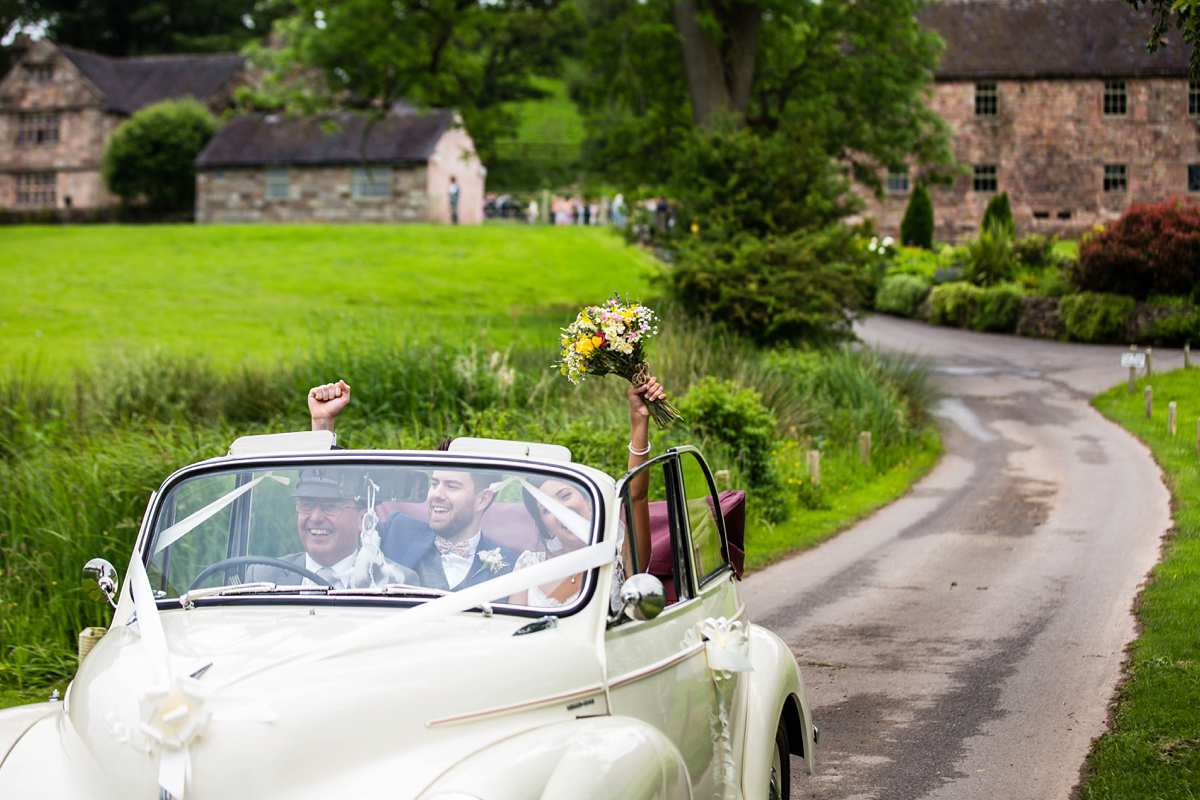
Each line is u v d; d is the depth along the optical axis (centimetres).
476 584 357
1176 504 1495
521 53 8106
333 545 376
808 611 977
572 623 343
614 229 3400
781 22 3341
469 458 382
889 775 575
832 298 2523
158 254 4406
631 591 340
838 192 2795
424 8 3459
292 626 334
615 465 1257
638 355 449
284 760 286
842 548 1298
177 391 1599
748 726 424
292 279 3853
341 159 5919
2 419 1412
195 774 286
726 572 473
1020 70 5750
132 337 2675
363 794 283
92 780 301
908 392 2275
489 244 4788
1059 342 3647
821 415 1933
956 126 5803
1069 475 1795
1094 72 5722
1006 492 1673
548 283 3859
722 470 1359
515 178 8188
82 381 1697
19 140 6669
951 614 957
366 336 1703
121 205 6272
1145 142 5744
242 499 389
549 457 398
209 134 6234
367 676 306
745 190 2723
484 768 285
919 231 5494
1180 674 726
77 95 6569
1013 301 3844
